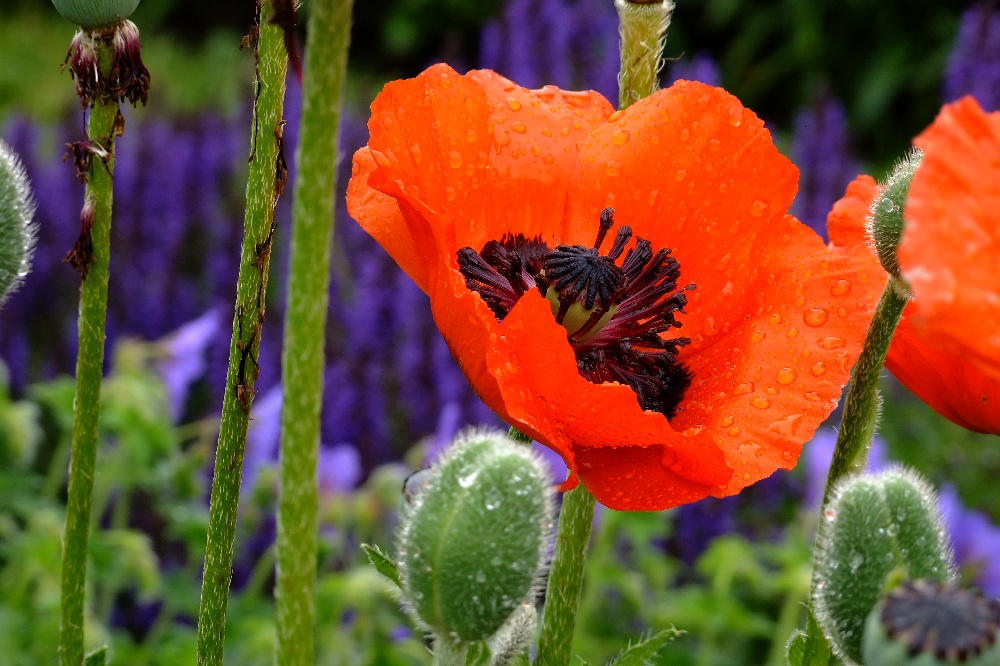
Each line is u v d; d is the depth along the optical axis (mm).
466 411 1314
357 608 946
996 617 438
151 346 1120
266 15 505
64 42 3184
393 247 558
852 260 566
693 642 1183
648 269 581
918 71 2705
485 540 499
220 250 1647
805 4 2812
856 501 492
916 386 554
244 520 1042
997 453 1645
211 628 522
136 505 1264
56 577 928
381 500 1033
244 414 518
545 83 1841
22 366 1482
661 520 1023
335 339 1432
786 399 541
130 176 1721
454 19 3135
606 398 517
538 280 583
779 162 569
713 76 1708
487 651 511
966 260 429
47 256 1630
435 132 562
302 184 441
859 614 490
